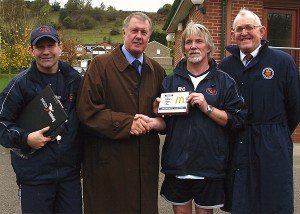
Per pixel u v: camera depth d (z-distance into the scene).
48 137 3.21
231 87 3.50
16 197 5.48
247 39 3.60
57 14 97.56
